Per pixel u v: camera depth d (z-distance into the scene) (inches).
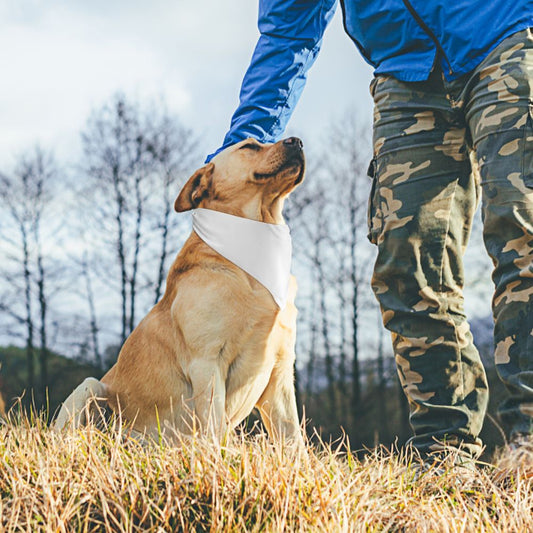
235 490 76.4
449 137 106.3
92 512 74.2
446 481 86.6
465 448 101.5
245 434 93.6
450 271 108.0
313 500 74.3
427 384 105.0
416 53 108.3
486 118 95.9
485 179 95.3
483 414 105.2
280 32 135.5
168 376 130.2
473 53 99.4
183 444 86.0
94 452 83.7
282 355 126.4
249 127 139.9
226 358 121.2
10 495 78.5
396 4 109.3
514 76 94.0
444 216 106.8
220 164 134.5
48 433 94.9
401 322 107.7
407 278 107.0
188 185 135.6
